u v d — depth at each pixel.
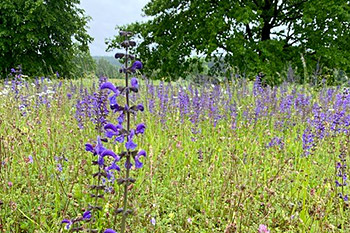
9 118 5.79
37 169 4.45
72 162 4.51
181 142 5.75
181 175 4.60
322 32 20.38
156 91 9.01
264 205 3.92
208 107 7.39
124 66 2.41
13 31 24.59
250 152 5.38
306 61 19.45
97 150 2.53
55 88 8.77
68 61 28.77
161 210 4.02
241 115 7.59
